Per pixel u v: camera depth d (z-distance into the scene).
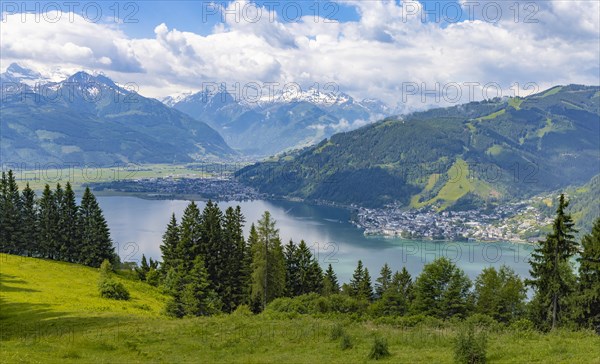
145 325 43.66
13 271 83.69
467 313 73.19
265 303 82.38
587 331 34.19
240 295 89.94
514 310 75.56
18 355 28.19
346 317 46.25
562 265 54.91
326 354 29.67
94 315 53.09
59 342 34.75
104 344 33.56
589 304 51.59
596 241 54.72
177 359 29.75
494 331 37.12
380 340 28.50
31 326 46.00
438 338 31.84
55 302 62.41
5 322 48.97
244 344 33.44
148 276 98.25
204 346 33.41
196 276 77.69
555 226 51.06
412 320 43.25
